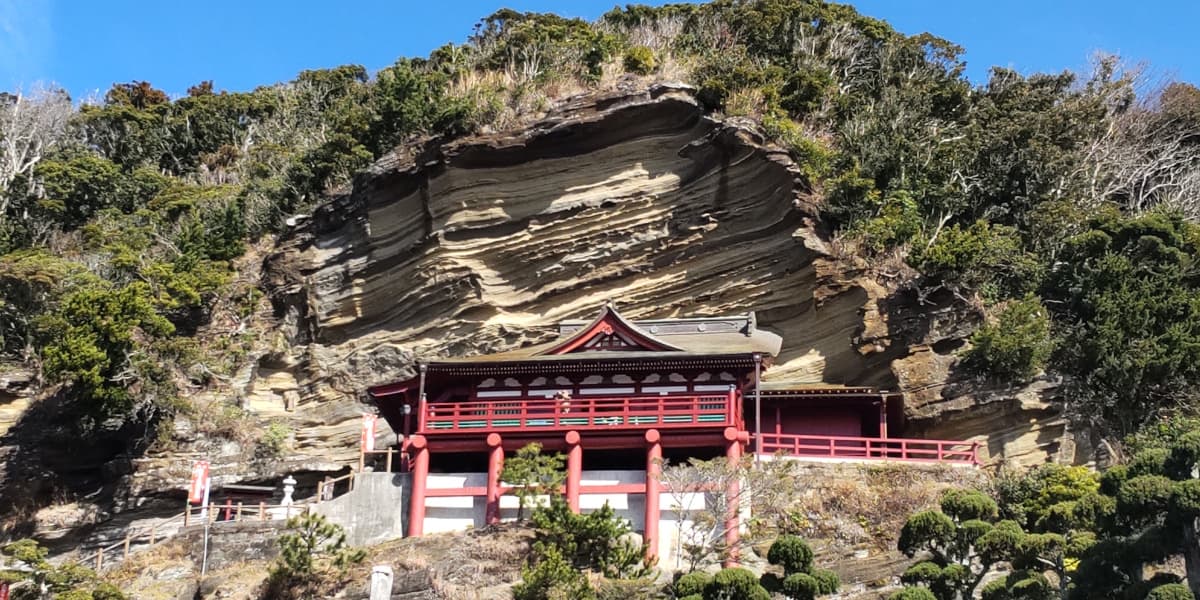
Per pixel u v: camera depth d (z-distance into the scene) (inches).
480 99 2539.4
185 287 2532.0
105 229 2982.3
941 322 2018.9
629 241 2363.4
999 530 1321.4
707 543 1585.9
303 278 2578.7
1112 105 2925.7
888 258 2140.7
